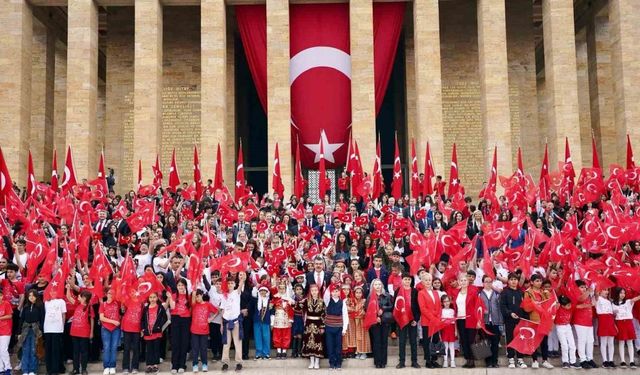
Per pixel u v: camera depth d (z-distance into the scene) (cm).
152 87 3469
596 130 3941
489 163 3409
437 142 3409
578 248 1966
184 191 2680
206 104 3447
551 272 1800
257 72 3591
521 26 3975
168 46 3953
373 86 3469
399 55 4188
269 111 3450
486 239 1986
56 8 4034
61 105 4234
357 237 2127
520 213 2100
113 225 2178
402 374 1727
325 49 3569
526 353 1717
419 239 1892
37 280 1803
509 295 1756
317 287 1809
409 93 3869
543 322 1702
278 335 1842
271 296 1889
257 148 4300
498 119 3428
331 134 3534
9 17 3538
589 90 4066
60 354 1748
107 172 3853
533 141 3922
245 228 2270
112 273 1833
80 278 1866
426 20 3484
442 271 1886
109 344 1742
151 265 1866
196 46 3959
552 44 3478
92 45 3531
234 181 3856
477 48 3941
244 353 1875
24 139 3525
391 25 3578
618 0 3541
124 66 3953
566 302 1761
